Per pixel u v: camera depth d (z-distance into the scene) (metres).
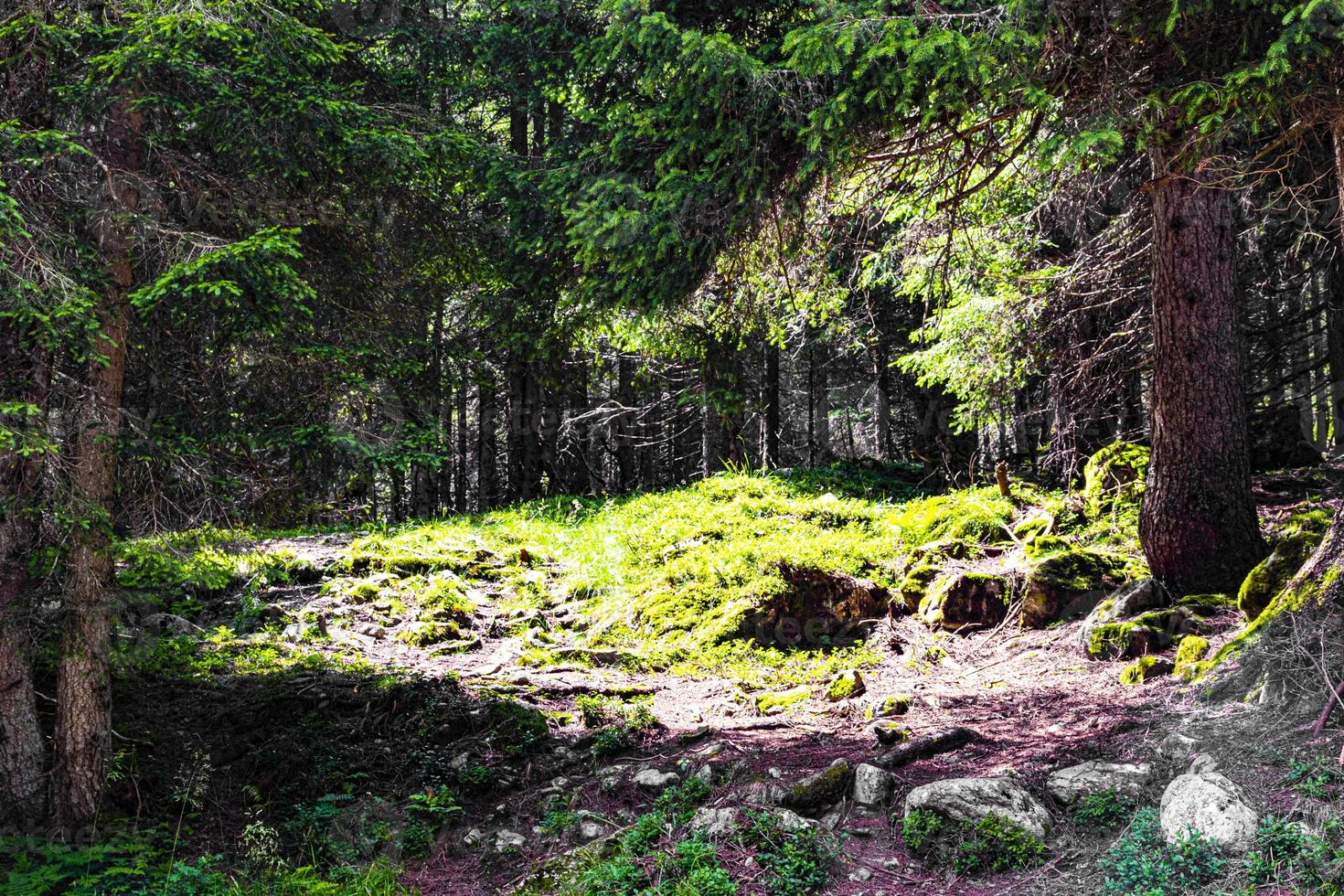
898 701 7.64
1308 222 10.34
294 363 6.79
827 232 9.29
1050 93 5.94
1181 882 4.38
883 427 24.09
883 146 6.80
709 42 5.57
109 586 6.38
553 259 7.88
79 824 6.21
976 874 5.01
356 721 7.79
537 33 7.81
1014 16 5.22
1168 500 8.61
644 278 6.90
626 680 9.05
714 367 14.23
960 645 9.45
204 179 6.60
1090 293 12.37
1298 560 7.25
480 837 6.34
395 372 7.14
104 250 6.09
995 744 6.49
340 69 7.71
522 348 9.20
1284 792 4.82
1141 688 7.11
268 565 7.69
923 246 12.19
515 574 12.30
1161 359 8.72
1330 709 5.36
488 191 7.54
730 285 8.72
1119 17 5.38
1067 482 13.52
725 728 7.62
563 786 6.80
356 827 6.52
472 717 7.77
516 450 22.34
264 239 5.93
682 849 5.32
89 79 6.11
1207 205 8.56
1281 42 4.72
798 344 20.30
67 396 6.13
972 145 7.26
